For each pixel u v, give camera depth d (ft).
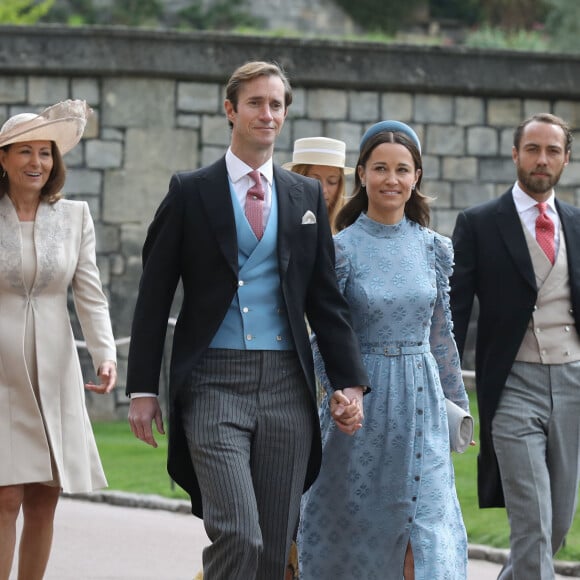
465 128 153.07
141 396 53.72
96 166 146.30
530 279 63.00
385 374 57.06
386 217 58.29
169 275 53.98
